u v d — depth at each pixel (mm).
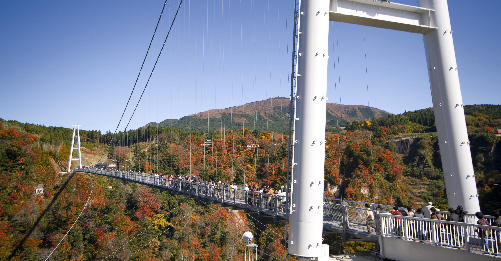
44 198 60188
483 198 34875
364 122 70500
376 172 49094
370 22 12000
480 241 9141
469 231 9523
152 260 40688
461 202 11977
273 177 45094
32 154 69000
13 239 51031
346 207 12703
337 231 12969
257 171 47719
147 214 46812
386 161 50594
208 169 47438
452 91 12312
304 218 10219
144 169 54500
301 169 10281
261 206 17062
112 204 51062
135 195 50312
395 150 57562
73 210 52812
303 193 10227
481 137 49750
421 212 11641
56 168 75062
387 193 46812
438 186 48375
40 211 55312
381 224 11242
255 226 40000
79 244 47188
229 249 38438
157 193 48719
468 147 12172
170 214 44812
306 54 10367
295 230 10344
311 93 10258
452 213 10688
